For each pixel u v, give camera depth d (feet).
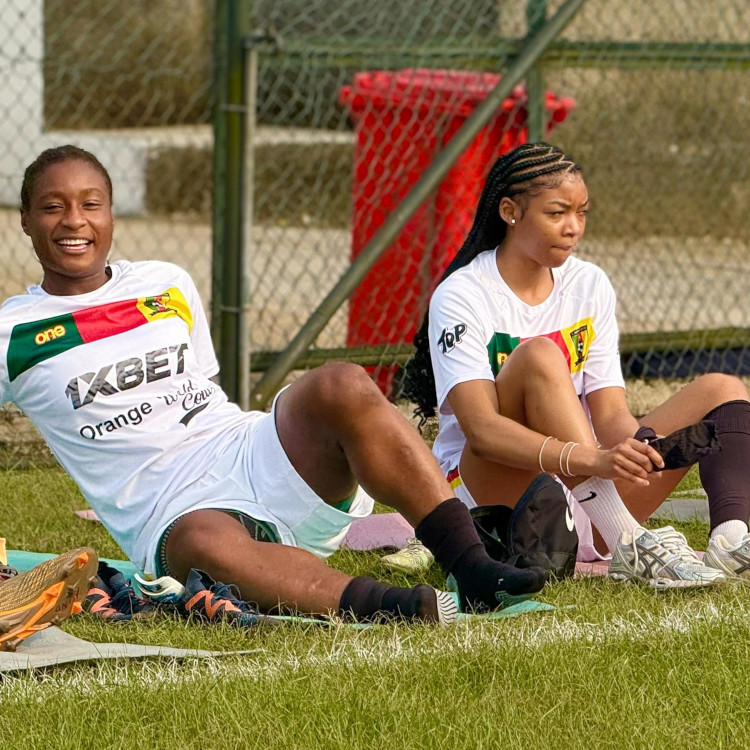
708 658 32.42
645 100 131.23
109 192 39.42
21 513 50.75
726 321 95.61
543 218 42.45
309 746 27.61
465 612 36.32
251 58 60.49
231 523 36.81
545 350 40.65
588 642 33.17
